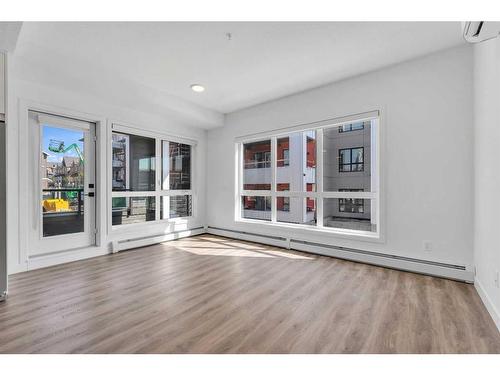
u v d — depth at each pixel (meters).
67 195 3.55
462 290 2.48
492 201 2.00
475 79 2.55
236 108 4.78
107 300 2.29
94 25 2.33
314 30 2.43
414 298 2.31
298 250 4.02
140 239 4.25
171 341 1.68
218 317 2.00
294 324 1.90
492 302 1.99
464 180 2.69
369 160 3.61
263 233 4.52
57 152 3.45
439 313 2.04
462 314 2.02
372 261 3.28
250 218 4.93
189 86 3.76
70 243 3.54
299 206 4.23
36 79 3.08
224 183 5.17
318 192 3.97
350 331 1.80
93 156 3.80
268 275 2.94
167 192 4.83
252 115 4.67
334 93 3.63
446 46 2.72
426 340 1.68
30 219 3.19
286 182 4.40
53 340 1.68
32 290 2.50
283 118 4.22
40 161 3.27
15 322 1.90
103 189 3.80
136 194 4.31
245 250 4.06
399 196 3.10
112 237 3.92
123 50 2.78
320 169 3.95
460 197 2.71
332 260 3.52
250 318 1.98
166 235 4.68
